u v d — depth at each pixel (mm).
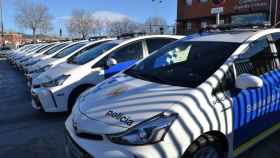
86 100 3250
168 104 2678
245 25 4117
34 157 3842
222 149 2998
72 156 2889
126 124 2568
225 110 2889
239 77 2945
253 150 3795
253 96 3229
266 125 3586
